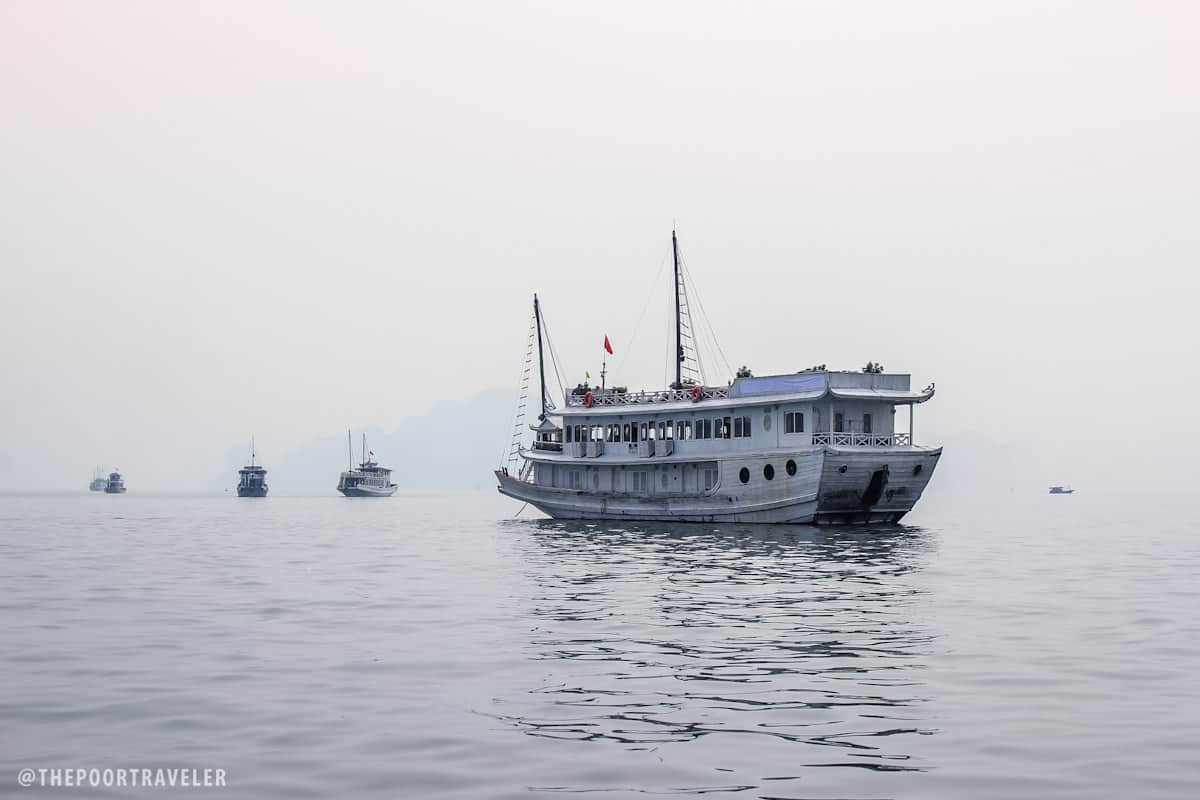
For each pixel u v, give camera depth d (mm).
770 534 70938
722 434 80688
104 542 74375
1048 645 28781
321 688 23969
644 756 18703
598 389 94312
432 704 22422
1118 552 60500
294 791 17219
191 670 26047
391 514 140125
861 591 40812
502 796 16844
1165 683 23984
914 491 76750
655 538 70188
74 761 18828
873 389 76250
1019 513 138875
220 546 69562
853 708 21859
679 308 99875
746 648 28469
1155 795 16625
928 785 17156
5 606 37719
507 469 100125
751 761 18391
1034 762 18234
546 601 38375
